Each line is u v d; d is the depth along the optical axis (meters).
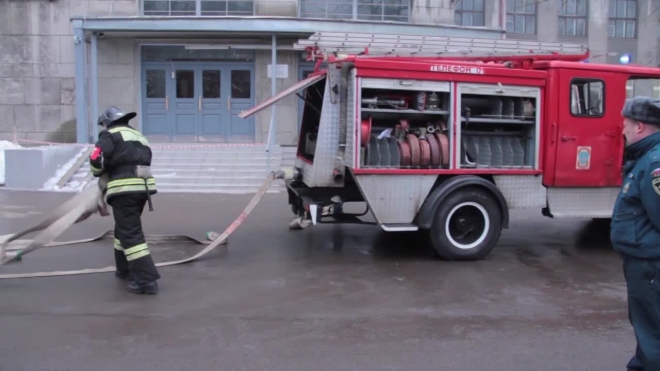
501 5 18.55
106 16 15.59
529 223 9.80
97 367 4.05
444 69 6.72
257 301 5.49
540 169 7.20
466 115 6.95
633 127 3.25
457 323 4.96
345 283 6.10
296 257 7.21
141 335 4.62
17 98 17.12
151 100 17.17
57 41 16.98
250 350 4.36
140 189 5.62
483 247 7.06
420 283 6.12
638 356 3.44
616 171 7.39
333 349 4.39
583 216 7.36
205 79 17.20
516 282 6.20
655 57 21.88
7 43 16.94
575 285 6.11
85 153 14.49
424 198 6.87
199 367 4.07
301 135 8.04
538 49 7.80
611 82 7.30
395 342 4.54
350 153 6.63
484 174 7.04
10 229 8.79
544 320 5.05
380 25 15.76
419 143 6.80
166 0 16.91
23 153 12.98
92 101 15.84
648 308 3.21
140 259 5.61
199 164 14.16
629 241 3.18
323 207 7.03
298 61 17.19
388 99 6.77
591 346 4.50
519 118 7.13
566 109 7.16
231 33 15.91
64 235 8.27
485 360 4.23
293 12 17.00
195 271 6.54
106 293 5.67
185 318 5.02
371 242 8.09
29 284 5.94
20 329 4.72
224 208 10.91
